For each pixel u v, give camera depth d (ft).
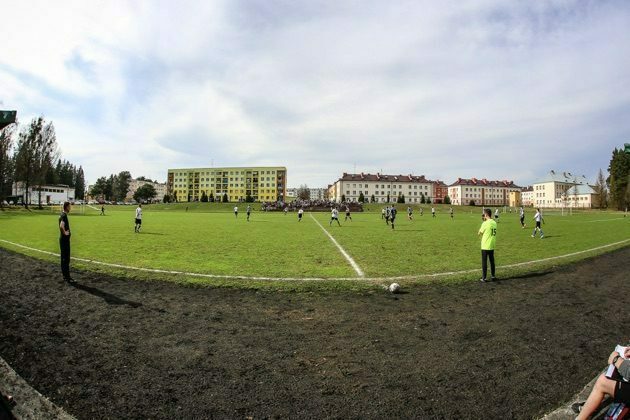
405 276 29.81
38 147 200.03
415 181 505.66
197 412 10.64
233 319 19.19
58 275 29.58
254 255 41.55
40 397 11.43
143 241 55.93
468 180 526.16
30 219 112.78
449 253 44.29
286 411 10.71
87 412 10.64
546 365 13.97
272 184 488.02
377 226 104.47
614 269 34.32
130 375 12.94
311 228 92.68
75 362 13.94
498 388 12.17
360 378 12.80
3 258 37.50
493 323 18.81
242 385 12.26
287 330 17.61
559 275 31.42
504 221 144.56
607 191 337.52
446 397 11.57
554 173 447.01
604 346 15.90
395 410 10.79
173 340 16.22
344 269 32.78
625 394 9.04
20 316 19.40
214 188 503.20
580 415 10.09
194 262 36.17
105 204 382.83
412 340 16.40
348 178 489.26
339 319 19.29
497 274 31.32
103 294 24.02
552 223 126.21
